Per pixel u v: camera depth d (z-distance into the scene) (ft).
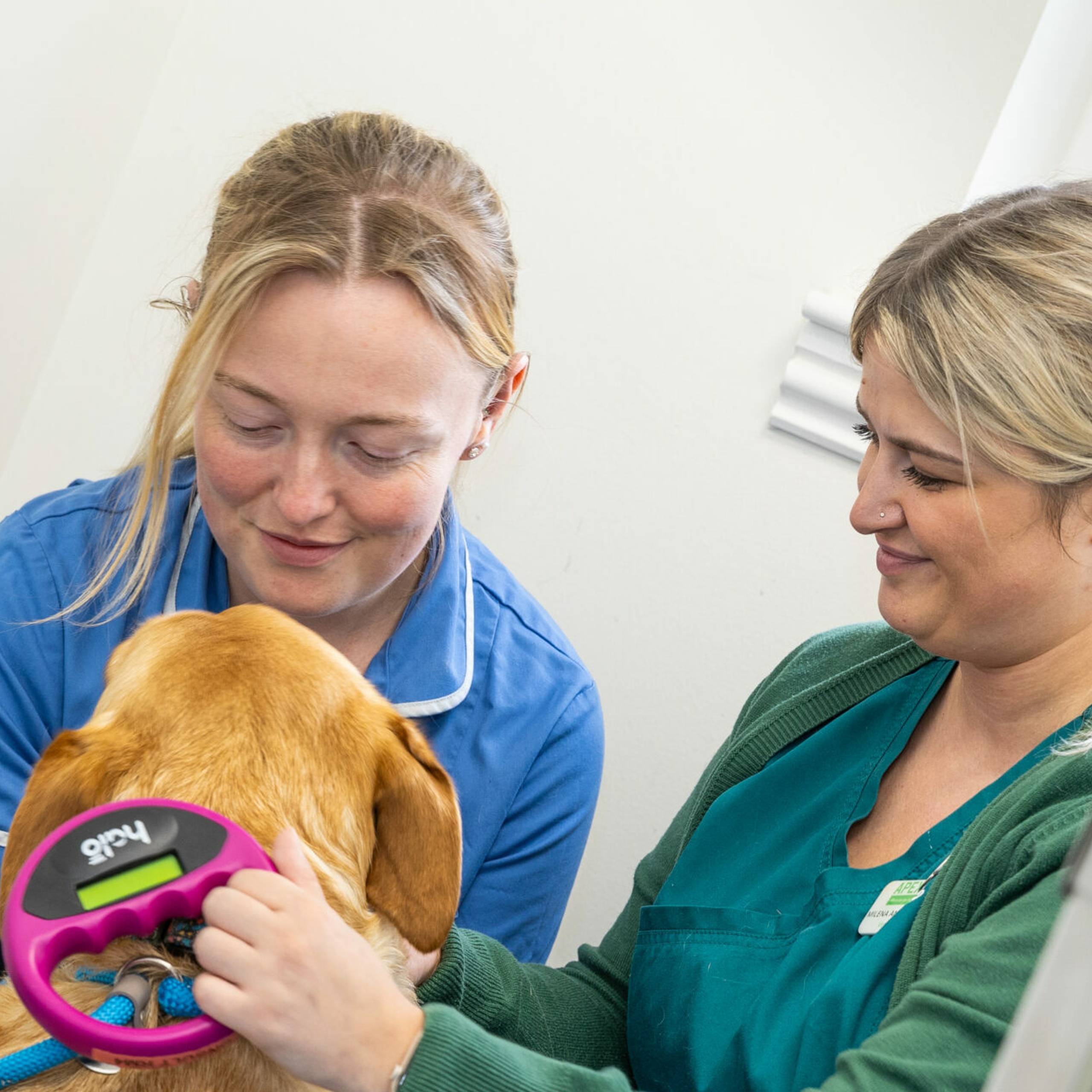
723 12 7.22
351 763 3.28
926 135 7.05
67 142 7.32
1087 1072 1.52
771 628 7.42
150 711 3.22
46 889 2.53
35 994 2.42
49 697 4.43
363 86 7.66
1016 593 3.40
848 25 7.08
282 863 2.84
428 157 4.38
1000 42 6.91
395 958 3.20
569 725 4.97
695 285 7.37
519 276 7.18
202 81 7.82
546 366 7.54
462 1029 2.74
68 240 7.66
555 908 5.10
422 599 4.71
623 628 7.55
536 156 7.47
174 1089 2.83
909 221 7.10
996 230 3.47
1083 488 3.24
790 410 7.25
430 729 4.71
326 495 3.88
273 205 3.98
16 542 4.58
